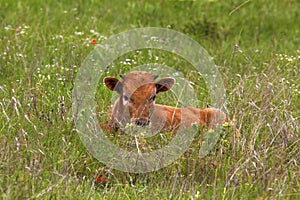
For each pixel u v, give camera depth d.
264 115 13.44
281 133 13.03
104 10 23.97
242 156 12.30
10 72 16.88
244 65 18.06
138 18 23.69
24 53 18.08
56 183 11.20
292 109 14.97
